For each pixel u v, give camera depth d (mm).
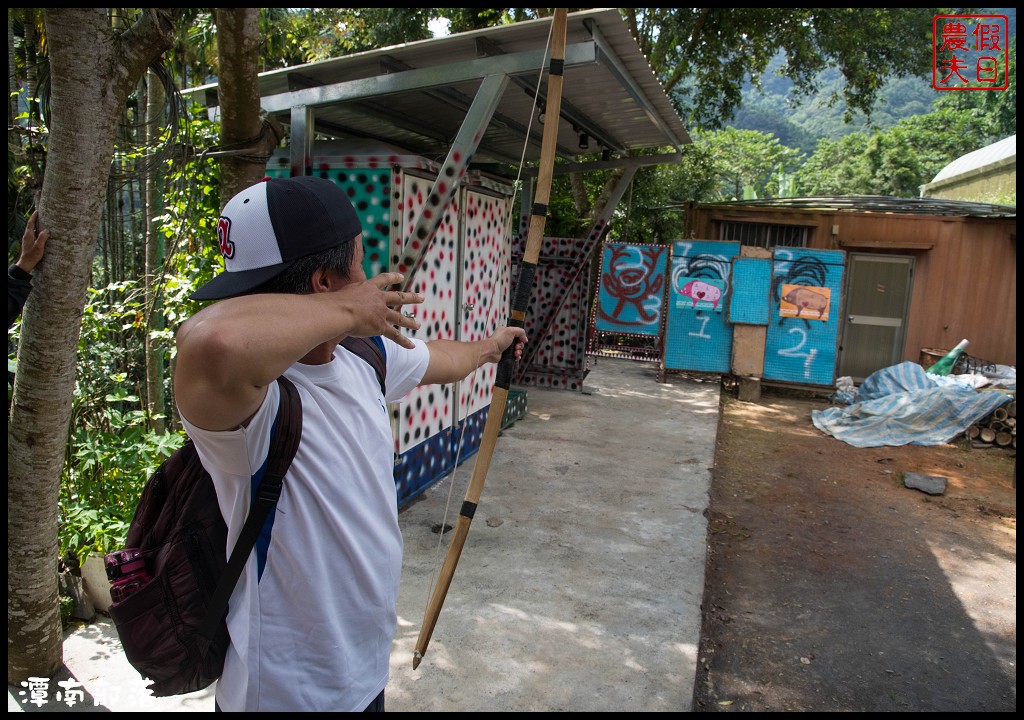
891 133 34281
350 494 1197
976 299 9406
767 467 5980
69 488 3213
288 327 963
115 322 4176
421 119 5027
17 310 2105
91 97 2084
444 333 4648
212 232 3834
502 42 3572
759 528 4605
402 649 2814
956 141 33062
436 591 1675
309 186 1188
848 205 10242
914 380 7867
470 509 1687
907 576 3973
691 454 5816
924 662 3117
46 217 2133
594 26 3273
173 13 2285
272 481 1114
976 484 5691
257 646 1166
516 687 2602
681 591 3414
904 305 9625
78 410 3547
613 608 3217
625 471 5277
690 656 2859
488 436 1713
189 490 1210
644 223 14945
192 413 993
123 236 5383
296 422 1118
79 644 2746
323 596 1181
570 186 13414
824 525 4707
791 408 8461
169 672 1189
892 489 5512
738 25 11289
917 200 11305
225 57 2867
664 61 11859
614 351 11148
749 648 3172
